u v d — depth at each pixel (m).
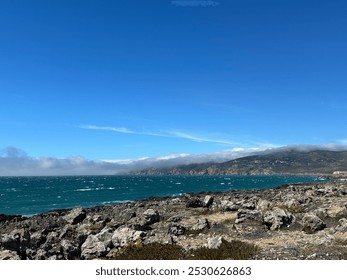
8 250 25.80
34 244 30.83
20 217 55.84
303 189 89.06
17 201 107.19
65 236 34.62
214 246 24.91
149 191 153.62
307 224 30.84
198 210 50.53
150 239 27.73
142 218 40.06
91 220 44.72
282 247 24.50
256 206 47.84
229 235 30.69
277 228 32.16
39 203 100.25
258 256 22.09
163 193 138.75
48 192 150.75
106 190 163.38
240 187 188.25
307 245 24.98
